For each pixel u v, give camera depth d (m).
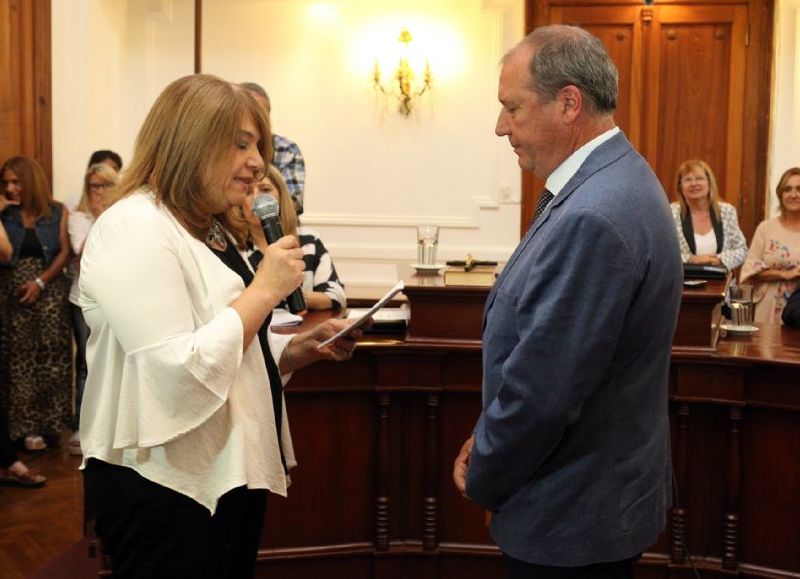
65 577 3.40
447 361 3.06
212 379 1.67
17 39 5.32
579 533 1.75
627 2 6.45
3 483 4.50
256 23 6.73
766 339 3.20
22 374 5.05
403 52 6.62
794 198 4.96
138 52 6.71
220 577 1.83
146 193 1.77
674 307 1.78
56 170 5.73
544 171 1.87
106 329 1.76
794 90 6.36
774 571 2.92
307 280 3.53
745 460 2.94
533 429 1.68
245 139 1.80
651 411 1.80
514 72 1.83
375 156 6.75
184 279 1.75
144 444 1.67
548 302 1.67
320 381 3.05
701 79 6.44
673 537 2.99
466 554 3.11
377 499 3.11
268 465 1.84
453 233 6.73
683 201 5.06
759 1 6.34
